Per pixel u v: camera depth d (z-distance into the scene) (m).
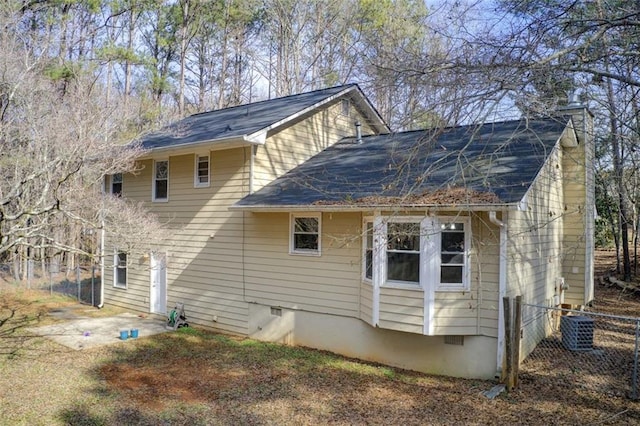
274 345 10.98
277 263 11.27
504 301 7.84
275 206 10.12
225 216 12.22
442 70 5.92
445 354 8.91
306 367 9.28
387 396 7.76
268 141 12.05
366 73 7.15
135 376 8.68
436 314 8.53
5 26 12.02
